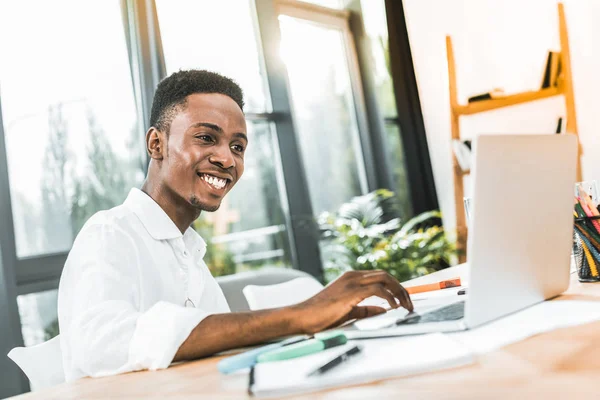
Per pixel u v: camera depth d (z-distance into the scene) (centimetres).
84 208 287
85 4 300
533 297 88
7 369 239
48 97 280
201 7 355
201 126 121
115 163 302
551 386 50
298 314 88
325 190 418
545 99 412
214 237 342
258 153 378
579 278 113
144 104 311
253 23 389
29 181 268
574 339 66
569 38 400
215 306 134
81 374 97
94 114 297
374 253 385
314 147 415
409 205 476
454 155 445
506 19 428
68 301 107
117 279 104
